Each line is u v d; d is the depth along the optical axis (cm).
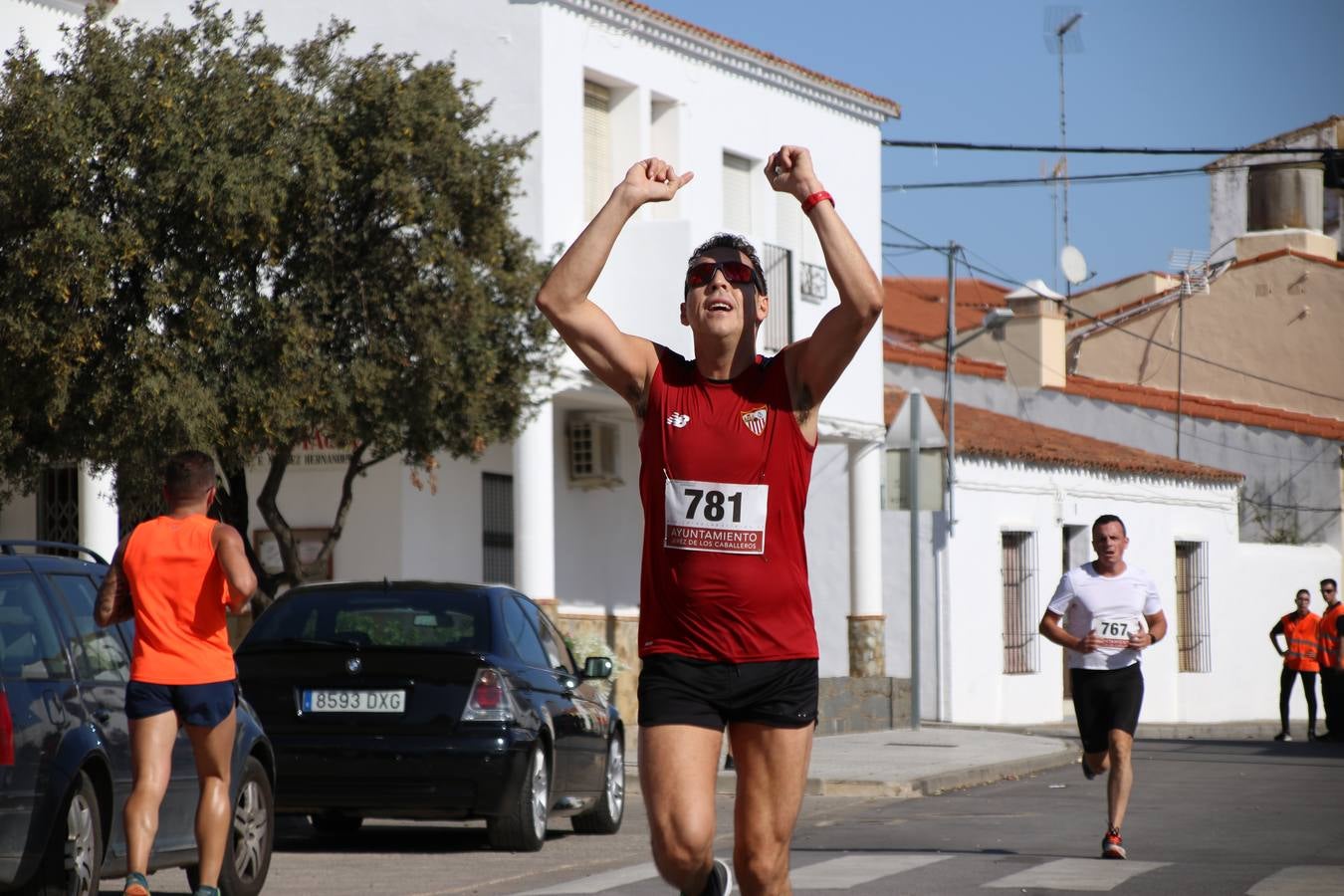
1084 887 1261
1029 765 2500
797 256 3262
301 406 1789
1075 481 4059
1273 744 3172
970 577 3747
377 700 1495
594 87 2867
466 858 1525
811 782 2148
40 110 1739
